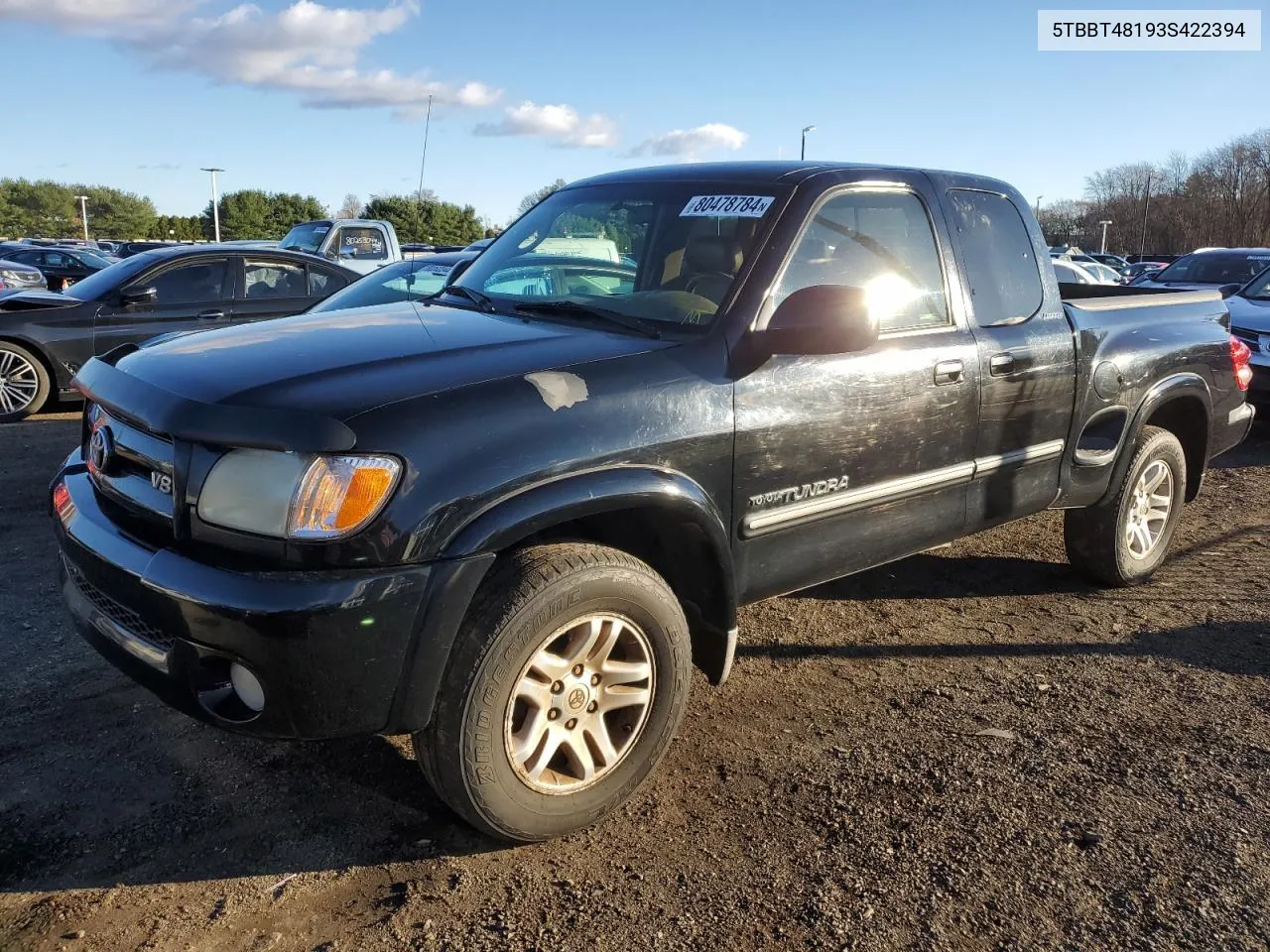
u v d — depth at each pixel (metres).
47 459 6.88
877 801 2.91
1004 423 3.77
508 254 3.81
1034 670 3.84
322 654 2.23
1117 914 2.44
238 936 2.31
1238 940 2.36
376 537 2.26
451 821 2.79
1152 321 4.61
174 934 2.31
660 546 2.95
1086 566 4.68
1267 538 5.61
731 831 2.76
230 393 2.39
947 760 3.15
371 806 2.86
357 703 2.30
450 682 2.42
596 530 2.89
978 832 2.76
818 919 2.40
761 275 3.03
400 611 2.29
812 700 3.56
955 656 3.96
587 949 2.29
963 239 3.73
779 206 3.18
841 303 2.82
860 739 3.28
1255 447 8.28
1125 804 2.91
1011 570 5.04
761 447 2.93
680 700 2.86
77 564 2.60
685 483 2.73
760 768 3.09
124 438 2.65
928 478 3.49
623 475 2.60
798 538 3.15
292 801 2.87
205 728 3.26
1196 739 3.30
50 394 8.48
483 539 2.36
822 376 3.08
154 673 2.42
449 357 2.64
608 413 2.61
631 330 2.98
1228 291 10.08
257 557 2.30
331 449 2.23
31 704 3.37
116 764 3.03
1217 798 2.94
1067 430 4.11
